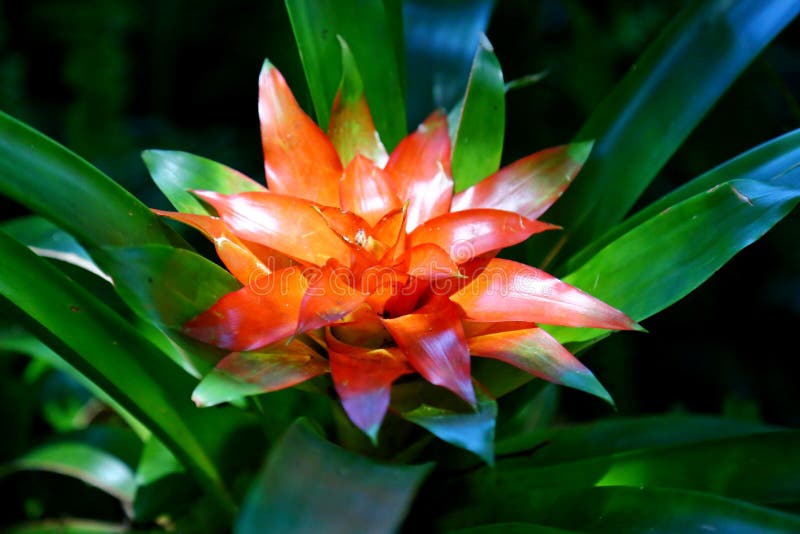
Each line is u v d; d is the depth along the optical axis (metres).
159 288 0.46
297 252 0.47
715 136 0.76
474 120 0.52
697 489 0.49
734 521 0.44
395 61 0.54
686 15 0.55
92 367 0.47
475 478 0.50
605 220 0.54
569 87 0.92
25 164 0.45
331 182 0.49
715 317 0.99
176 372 0.49
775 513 0.44
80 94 0.98
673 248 0.48
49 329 0.47
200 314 0.46
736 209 0.47
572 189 0.54
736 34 0.53
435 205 0.49
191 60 1.19
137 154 0.92
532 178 0.50
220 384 0.44
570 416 0.88
